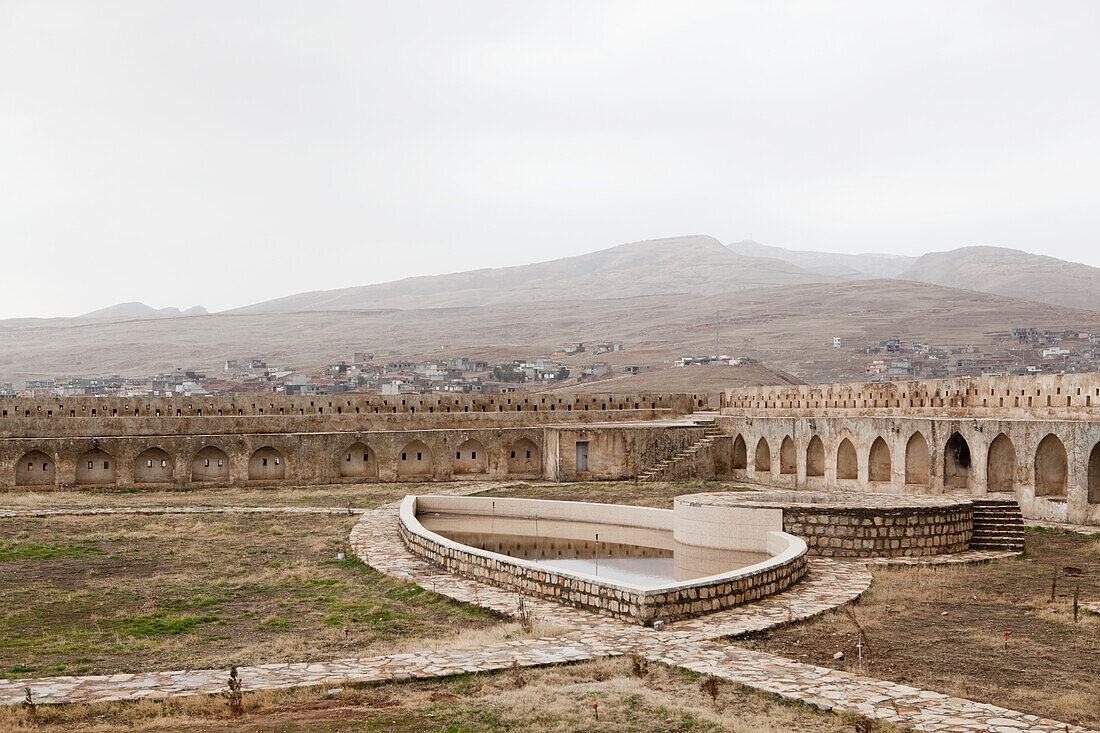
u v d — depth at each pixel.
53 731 13.12
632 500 45.47
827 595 21.94
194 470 55.44
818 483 48.50
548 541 35.88
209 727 13.32
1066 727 13.13
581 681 15.62
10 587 25.14
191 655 17.97
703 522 29.77
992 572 25.06
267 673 16.08
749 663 16.42
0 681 15.77
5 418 53.28
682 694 14.84
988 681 15.55
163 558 29.81
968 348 194.50
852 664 16.58
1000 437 37.50
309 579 26.30
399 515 36.19
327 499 47.31
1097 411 35.06
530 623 19.50
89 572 27.34
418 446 58.66
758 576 21.41
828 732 13.09
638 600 19.28
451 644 18.05
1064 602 21.30
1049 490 35.38
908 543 27.14
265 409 59.59
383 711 14.09
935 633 18.80
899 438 42.44
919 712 13.80
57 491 51.66
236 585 25.52
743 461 58.16
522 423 63.38
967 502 28.55
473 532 38.19
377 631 19.95
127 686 15.38
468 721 13.60
